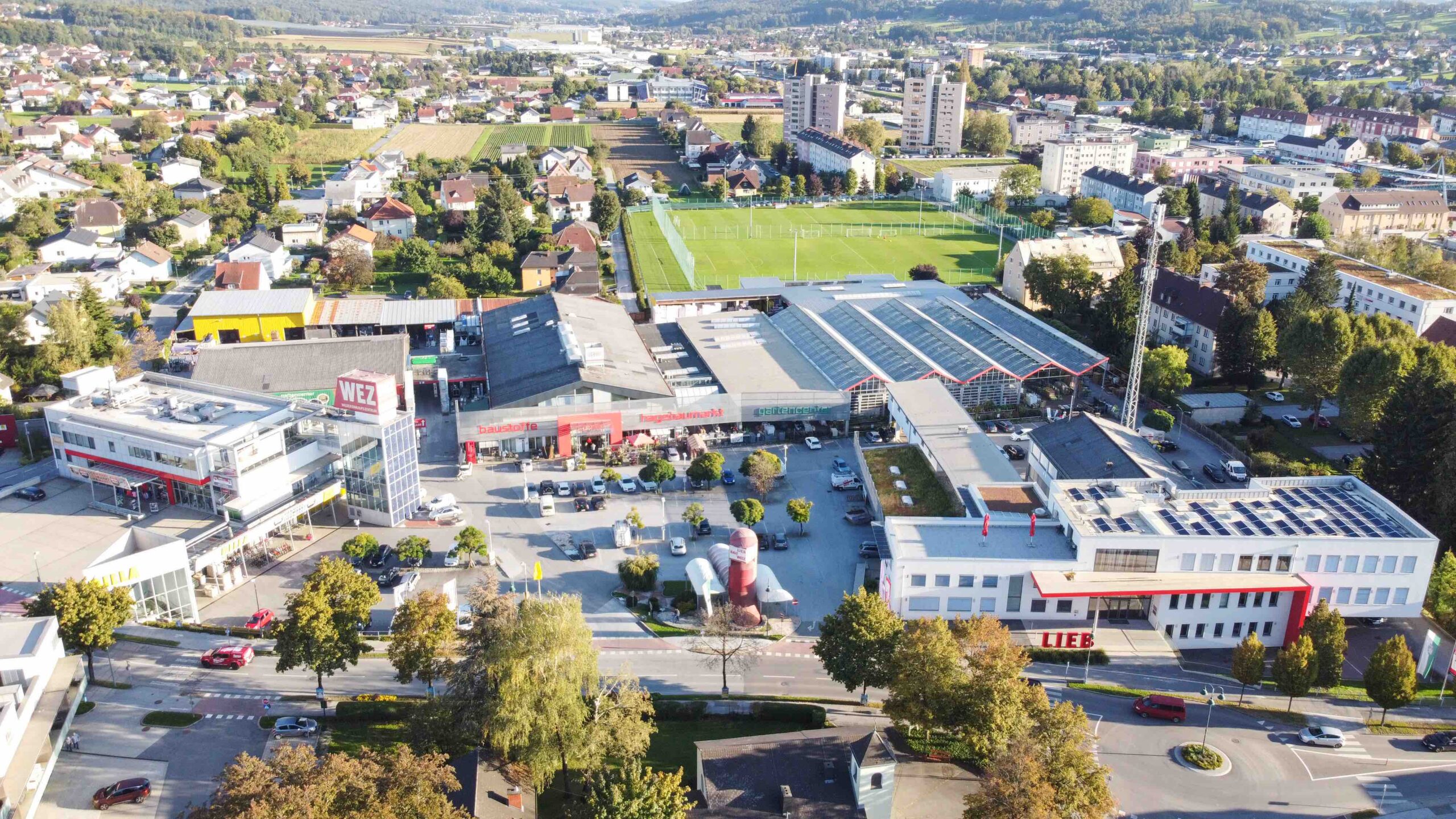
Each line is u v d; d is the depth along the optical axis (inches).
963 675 3671.3
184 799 3496.6
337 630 3973.9
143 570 4517.7
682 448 6481.3
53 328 7588.6
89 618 4018.2
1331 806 3535.9
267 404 5659.5
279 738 3846.0
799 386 6884.8
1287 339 6993.1
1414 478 5349.4
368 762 3095.5
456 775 3353.8
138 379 5935.0
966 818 3201.3
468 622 4549.7
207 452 5009.8
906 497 5393.7
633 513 5423.2
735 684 4288.9
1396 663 3855.8
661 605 4867.1
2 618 4111.7
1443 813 3501.5
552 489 5920.3
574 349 6756.9
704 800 3272.6
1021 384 7190.0
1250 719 4037.9
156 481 5270.7
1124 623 4653.1
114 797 3440.0
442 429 6850.4
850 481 5999.0
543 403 6343.5
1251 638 4069.9
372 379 5305.1
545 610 3585.1
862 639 3946.9
